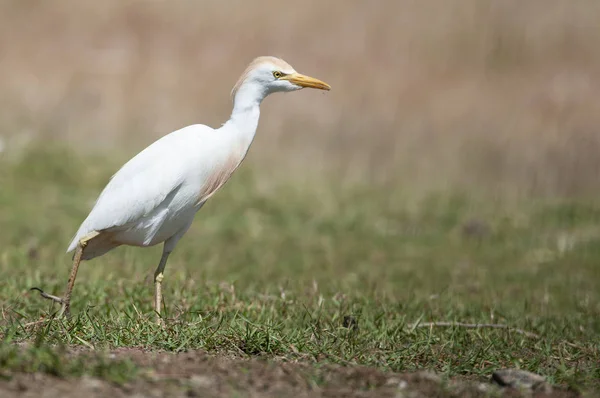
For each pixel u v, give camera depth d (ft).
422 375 20.90
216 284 31.40
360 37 76.79
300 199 53.88
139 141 62.54
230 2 80.53
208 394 18.29
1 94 67.77
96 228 25.91
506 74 73.31
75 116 65.36
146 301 29.32
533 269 43.42
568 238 48.65
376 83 71.92
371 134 65.72
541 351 25.34
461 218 52.54
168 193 25.86
